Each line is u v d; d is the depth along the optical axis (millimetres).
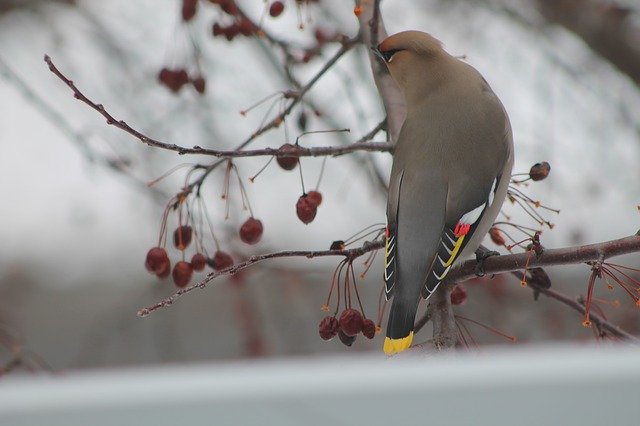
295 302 13930
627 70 16156
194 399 3508
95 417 3506
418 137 8641
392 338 7434
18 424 3498
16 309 17016
